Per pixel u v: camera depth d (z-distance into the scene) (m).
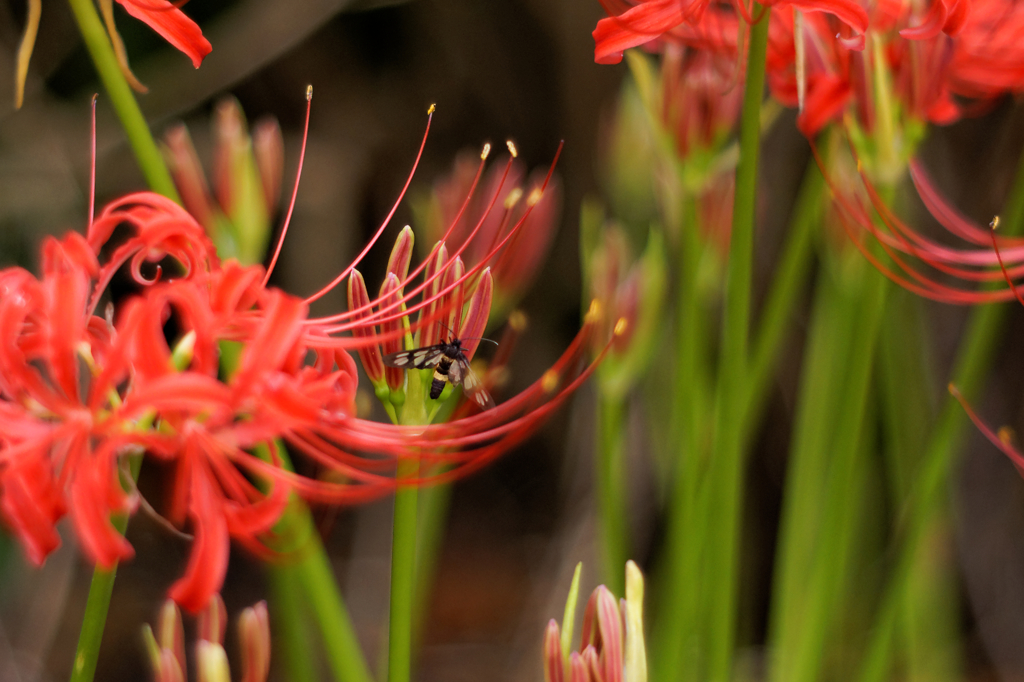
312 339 0.77
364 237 1.77
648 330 0.91
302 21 1.51
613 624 0.77
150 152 0.83
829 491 0.87
